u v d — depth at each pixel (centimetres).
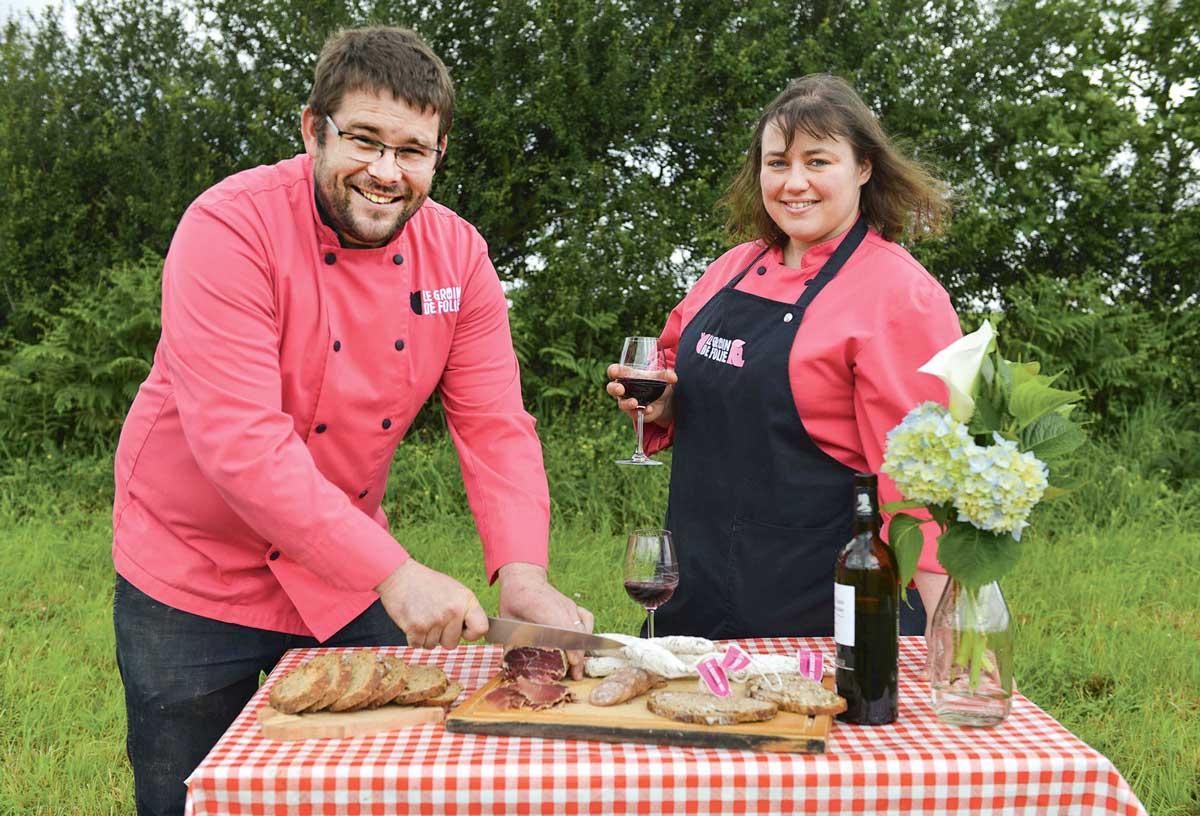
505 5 850
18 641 492
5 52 927
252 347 217
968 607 186
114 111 922
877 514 191
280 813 167
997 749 175
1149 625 510
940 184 282
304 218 231
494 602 527
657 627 285
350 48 216
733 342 267
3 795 354
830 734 183
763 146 262
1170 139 873
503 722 181
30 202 884
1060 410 192
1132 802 169
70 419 859
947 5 906
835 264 258
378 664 195
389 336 243
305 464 210
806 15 903
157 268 865
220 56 925
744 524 262
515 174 860
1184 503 728
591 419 814
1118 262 892
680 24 894
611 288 838
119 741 398
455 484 737
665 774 168
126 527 243
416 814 167
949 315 245
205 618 238
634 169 891
